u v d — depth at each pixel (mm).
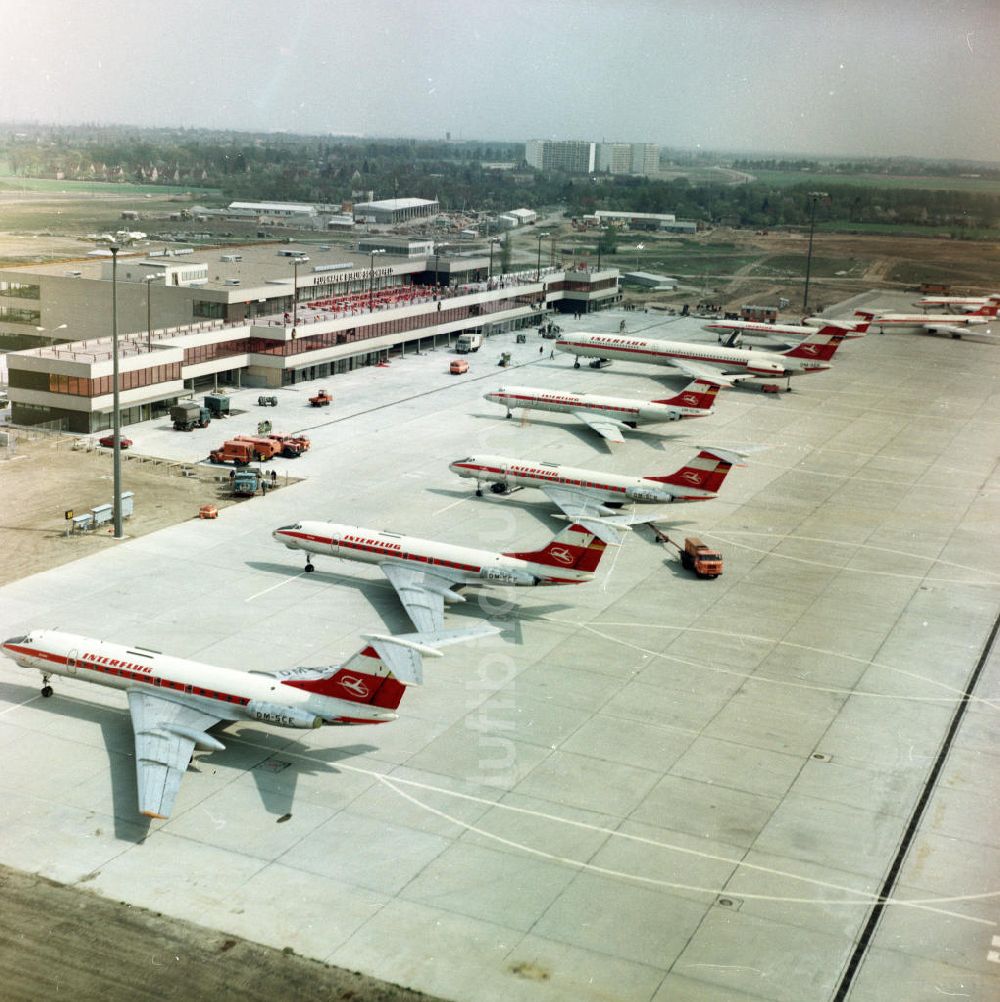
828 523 109562
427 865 53406
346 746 64438
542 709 69438
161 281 166125
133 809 57500
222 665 72688
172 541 96438
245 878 52031
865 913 50969
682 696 71938
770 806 59500
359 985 45250
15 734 64562
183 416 131250
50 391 130000
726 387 173875
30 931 47812
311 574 90562
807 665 77438
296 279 177500
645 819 57844
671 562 97438
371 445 129500
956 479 126750
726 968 46906
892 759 65125
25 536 96000
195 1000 44031
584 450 131625
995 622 86500
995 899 52250
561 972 46344
